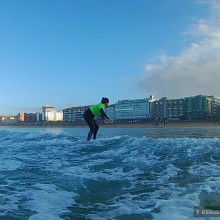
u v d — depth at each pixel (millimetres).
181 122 118125
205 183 5422
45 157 8953
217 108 164500
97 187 5578
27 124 176375
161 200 4570
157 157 7801
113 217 4055
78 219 4023
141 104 167000
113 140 10297
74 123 156875
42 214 4215
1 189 5500
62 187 5617
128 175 6438
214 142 8266
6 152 9930
